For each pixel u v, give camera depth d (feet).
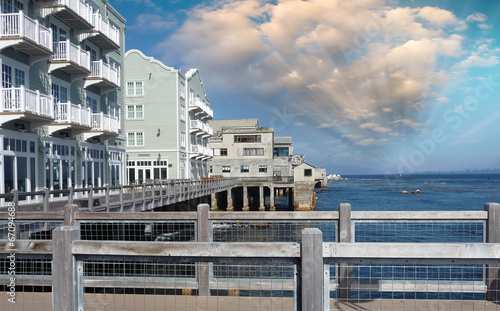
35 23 46.78
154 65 112.88
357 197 223.30
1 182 43.06
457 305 16.78
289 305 16.31
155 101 112.37
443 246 9.55
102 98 72.43
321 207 163.63
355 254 9.63
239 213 18.98
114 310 16.03
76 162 61.26
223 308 16.14
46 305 16.25
